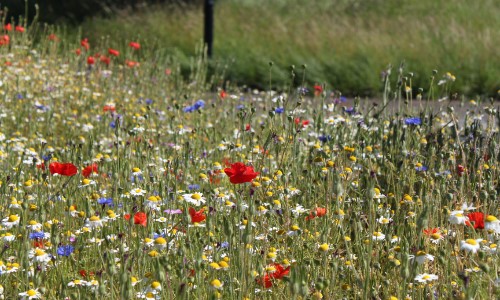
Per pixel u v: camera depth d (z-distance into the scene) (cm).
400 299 469
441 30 2211
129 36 2244
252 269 485
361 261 504
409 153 697
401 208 603
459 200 605
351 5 2762
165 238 515
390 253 532
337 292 491
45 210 546
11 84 1195
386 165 688
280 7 2808
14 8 2606
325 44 2116
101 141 858
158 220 538
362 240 543
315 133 773
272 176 657
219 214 566
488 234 495
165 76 1415
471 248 445
